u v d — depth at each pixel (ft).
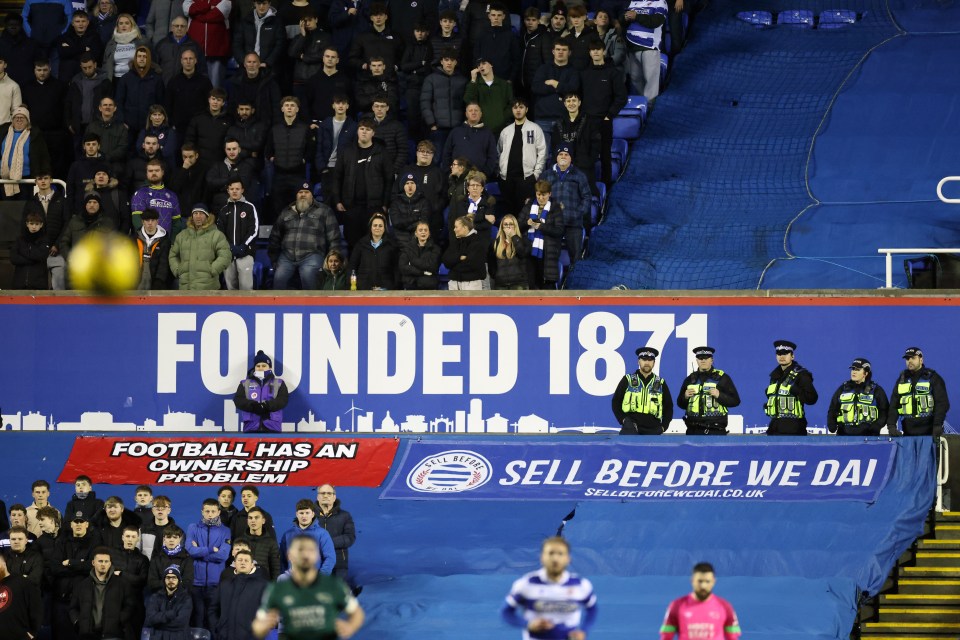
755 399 188.14
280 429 188.44
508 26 232.12
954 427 184.14
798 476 167.12
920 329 186.29
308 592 100.37
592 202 215.10
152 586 144.97
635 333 190.08
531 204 199.00
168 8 244.83
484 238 195.42
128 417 193.57
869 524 160.15
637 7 242.99
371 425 191.72
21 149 216.33
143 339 193.88
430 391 191.72
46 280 201.87
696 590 109.09
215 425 192.95
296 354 192.95
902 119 230.89
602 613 146.10
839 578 153.38
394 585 153.79
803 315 187.83
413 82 231.09
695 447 171.01
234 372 193.26
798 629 143.43
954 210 211.00
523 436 181.68
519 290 191.62
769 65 247.91
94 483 176.35
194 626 148.87
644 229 215.10
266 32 233.96
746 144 230.68
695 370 186.80
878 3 257.55
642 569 158.40
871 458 166.91
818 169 223.10
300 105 225.97
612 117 222.28
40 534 161.89
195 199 211.41
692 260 206.69
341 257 196.44
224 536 150.00
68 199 207.31
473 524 167.32
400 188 202.18
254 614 140.87
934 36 248.32
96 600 145.89
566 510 168.25
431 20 238.68
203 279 194.90
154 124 218.18
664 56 249.96
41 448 182.70
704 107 239.50
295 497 173.06
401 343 192.24
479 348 191.42
